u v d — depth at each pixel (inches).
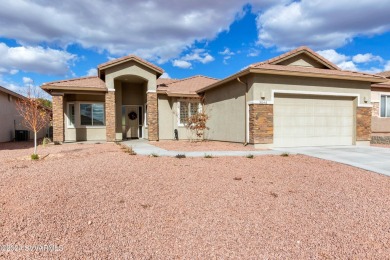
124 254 138.9
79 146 602.9
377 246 149.9
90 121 799.1
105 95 732.7
